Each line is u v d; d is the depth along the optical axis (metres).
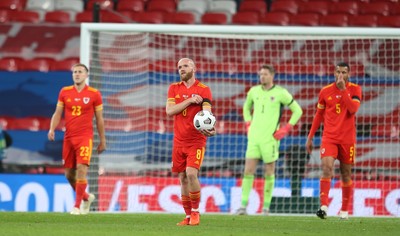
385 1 75.56
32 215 40.16
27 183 51.19
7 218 37.22
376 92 59.47
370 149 57.75
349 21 72.44
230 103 61.16
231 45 63.97
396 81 59.50
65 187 50.81
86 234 27.16
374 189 49.88
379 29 48.75
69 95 40.50
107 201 50.38
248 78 62.28
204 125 31.38
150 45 64.38
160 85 62.38
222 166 57.19
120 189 50.62
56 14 74.69
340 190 49.59
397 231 31.72
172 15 73.81
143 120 59.59
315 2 76.12
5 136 61.75
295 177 54.84
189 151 32.38
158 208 50.47
